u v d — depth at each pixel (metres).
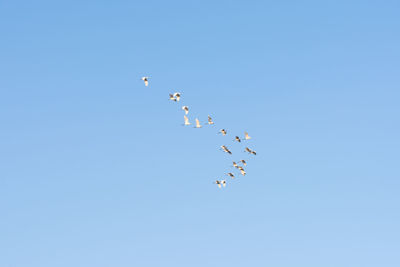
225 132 109.31
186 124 104.62
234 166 115.38
